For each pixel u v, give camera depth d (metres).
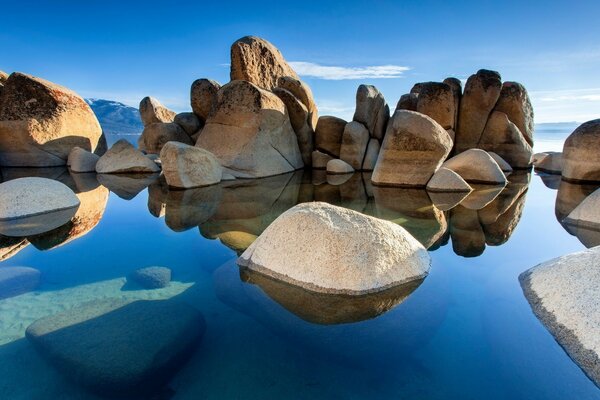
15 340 2.38
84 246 4.35
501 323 2.55
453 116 11.48
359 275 2.96
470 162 8.84
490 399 1.87
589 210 5.14
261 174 10.21
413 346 2.30
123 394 1.90
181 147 8.20
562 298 2.62
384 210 6.25
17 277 3.40
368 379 2.01
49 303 2.91
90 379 1.99
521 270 3.55
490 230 5.07
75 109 12.12
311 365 2.13
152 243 4.46
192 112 13.09
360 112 11.59
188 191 8.07
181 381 2.00
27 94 11.30
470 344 2.32
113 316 2.58
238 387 1.95
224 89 10.35
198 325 2.50
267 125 10.43
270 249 3.36
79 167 11.03
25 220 5.36
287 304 2.82
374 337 2.39
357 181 9.55
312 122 12.70
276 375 2.04
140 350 2.19
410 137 8.18
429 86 11.45
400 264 3.18
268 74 13.71
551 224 5.32
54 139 11.65
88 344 2.24
